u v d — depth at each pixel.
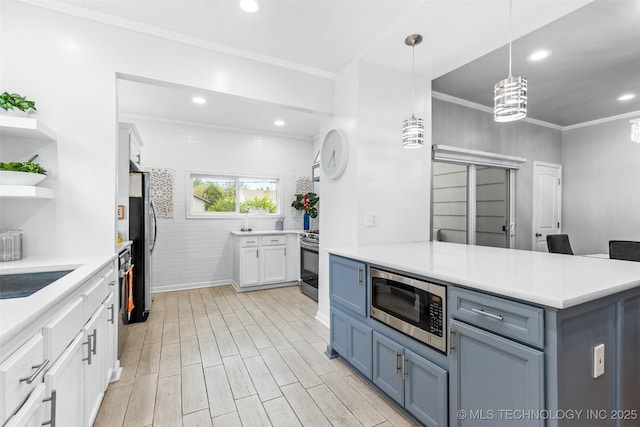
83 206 1.94
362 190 2.60
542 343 0.97
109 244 1.99
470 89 3.34
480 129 3.80
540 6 1.87
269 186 5.10
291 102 2.70
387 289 1.73
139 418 1.62
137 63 2.11
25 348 0.83
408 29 2.14
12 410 0.75
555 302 0.91
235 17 2.05
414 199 2.87
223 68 2.41
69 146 1.92
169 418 1.63
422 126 2.15
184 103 3.65
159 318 3.18
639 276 1.23
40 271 1.58
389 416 1.64
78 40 1.95
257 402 1.77
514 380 1.06
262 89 2.56
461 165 3.70
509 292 1.05
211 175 4.63
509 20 2.02
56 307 1.07
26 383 0.83
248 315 3.27
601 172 4.41
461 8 1.90
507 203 4.16
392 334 1.69
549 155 4.62
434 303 1.41
